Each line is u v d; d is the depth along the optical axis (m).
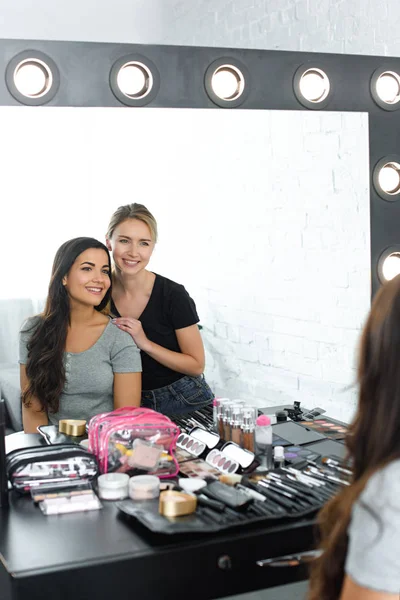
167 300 2.08
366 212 2.02
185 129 1.97
